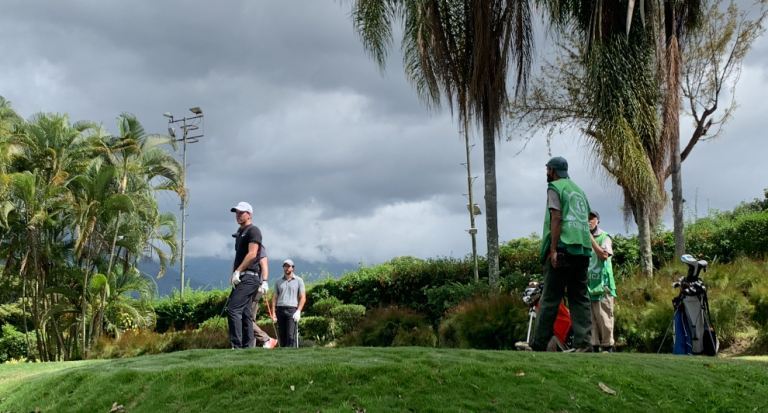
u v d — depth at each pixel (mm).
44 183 19078
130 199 19125
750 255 15102
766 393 5289
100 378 5773
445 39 13734
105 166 19141
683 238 13852
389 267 21172
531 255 17797
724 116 17500
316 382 5207
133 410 5148
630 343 10031
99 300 20453
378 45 13992
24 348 24875
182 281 31312
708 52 16984
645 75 12477
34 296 20109
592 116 13172
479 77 13203
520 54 13664
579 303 6723
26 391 6117
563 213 6629
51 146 19844
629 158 11805
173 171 22328
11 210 18781
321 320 18297
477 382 5141
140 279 21547
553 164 6910
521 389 5039
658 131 12664
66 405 5500
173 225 23766
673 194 13922
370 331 14039
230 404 4984
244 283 8000
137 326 21484
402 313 13836
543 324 6680
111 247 20109
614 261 16844
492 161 13672
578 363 5699
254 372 5449
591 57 12547
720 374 5711
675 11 13680
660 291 10781
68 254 20312
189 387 5320
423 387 5062
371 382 5172
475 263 17375
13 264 19547
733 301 9734
